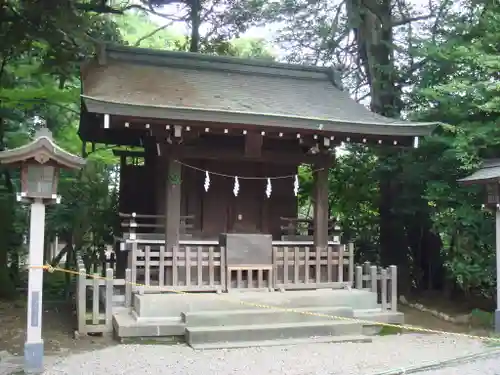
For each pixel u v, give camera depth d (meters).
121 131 11.52
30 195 5.79
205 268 8.76
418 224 13.50
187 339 7.25
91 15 14.77
